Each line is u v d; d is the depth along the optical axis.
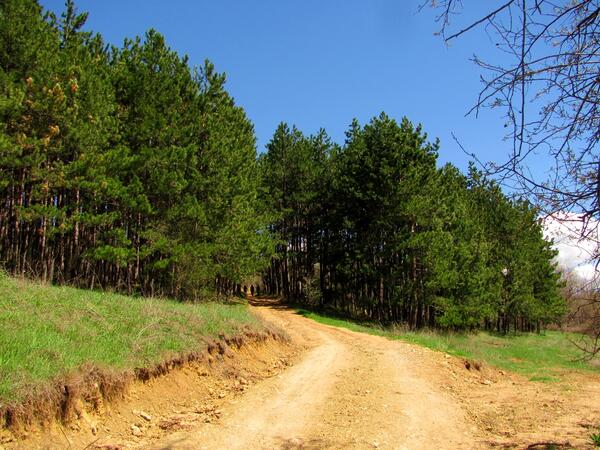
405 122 37.31
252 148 36.31
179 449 6.92
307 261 49.72
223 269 28.83
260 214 39.47
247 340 15.34
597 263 3.90
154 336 10.97
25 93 17.80
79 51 21.16
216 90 27.62
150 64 24.38
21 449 5.98
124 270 27.23
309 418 9.05
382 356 18.06
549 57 3.38
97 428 7.32
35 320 9.09
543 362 24.41
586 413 11.41
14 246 21.28
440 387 13.53
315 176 46.06
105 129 20.92
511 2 3.24
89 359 8.23
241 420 8.63
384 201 35.25
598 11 3.28
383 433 8.26
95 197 21.06
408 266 34.94
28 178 18.61
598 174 3.48
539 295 43.81
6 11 18.31
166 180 23.14
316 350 19.48
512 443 8.20
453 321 33.41
